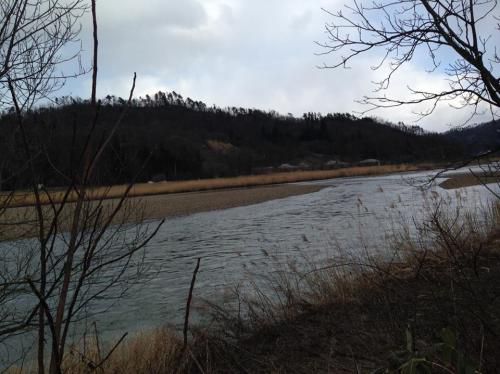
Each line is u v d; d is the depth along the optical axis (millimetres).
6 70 2627
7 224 3148
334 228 16859
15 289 3426
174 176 84562
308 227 19125
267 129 159125
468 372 2348
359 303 5625
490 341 3096
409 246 7559
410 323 3715
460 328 3293
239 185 73062
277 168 121688
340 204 30375
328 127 164125
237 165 114688
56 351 1765
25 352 5457
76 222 1822
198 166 95312
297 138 158125
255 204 36344
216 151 121188
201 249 16172
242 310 6477
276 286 7746
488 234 8641
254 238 17656
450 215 9773
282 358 4477
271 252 12984
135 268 12047
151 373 4484
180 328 5867
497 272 5641
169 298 9219
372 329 4660
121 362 4594
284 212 28125
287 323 5465
